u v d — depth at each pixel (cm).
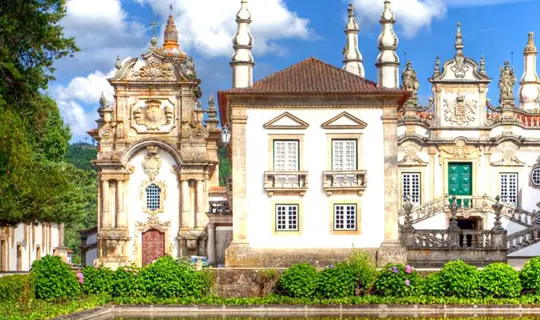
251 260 5403
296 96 5503
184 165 7425
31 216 5538
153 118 7506
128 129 7506
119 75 7494
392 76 5612
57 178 4612
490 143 7138
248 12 5625
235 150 5491
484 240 5869
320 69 5800
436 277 4744
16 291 4131
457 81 7169
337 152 5531
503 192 7156
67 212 5797
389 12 5681
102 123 7788
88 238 8094
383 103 5525
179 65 7525
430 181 7138
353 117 5516
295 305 4672
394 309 4609
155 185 7456
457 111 7162
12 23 4362
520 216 6888
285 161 5516
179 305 4691
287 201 5472
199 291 4800
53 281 4475
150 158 7469
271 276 4891
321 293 4734
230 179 6688
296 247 5444
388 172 5491
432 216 6875
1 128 3991
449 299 4653
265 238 5444
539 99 8106
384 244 5438
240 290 4891
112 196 7438
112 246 7338
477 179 7125
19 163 4072
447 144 7138
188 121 7500
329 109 5531
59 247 9506
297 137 5519
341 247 5453
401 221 6888
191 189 7444
